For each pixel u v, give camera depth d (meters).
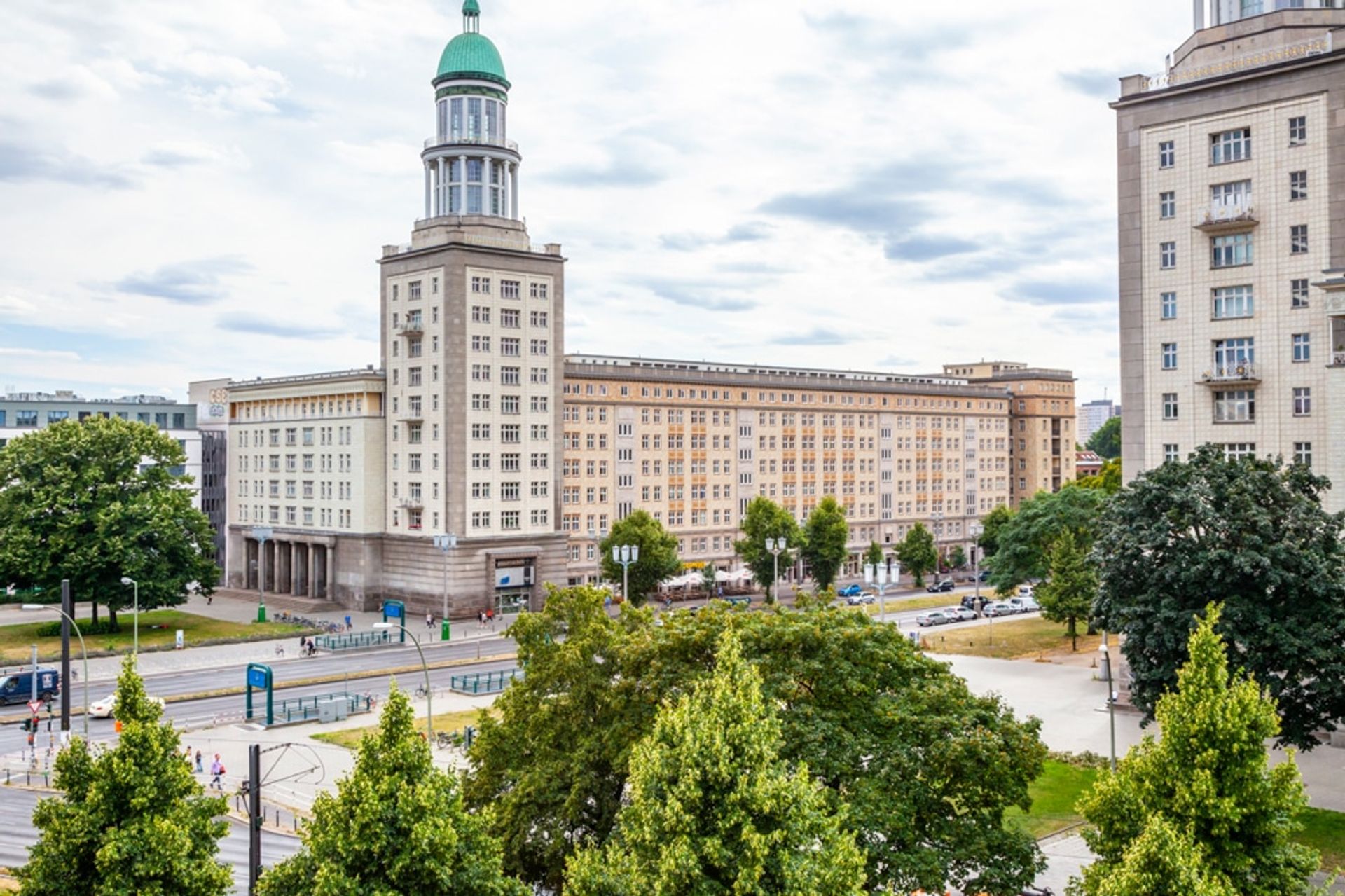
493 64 119.81
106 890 26.84
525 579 118.06
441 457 114.19
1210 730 28.31
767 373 155.38
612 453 133.50
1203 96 67.81
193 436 160.12
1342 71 62.69
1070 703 72.44
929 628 109.06
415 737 27.64
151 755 28.69
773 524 125.75
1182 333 68.62
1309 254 63.81
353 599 121.88
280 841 48.72
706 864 23.30
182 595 106.69
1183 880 25.02
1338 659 46.56
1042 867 33.88
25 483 99.81
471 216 116.44
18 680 77.06
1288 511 49.41
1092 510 107.81
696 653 37.19
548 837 36.72
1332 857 43.22
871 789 32.28
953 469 173.75
